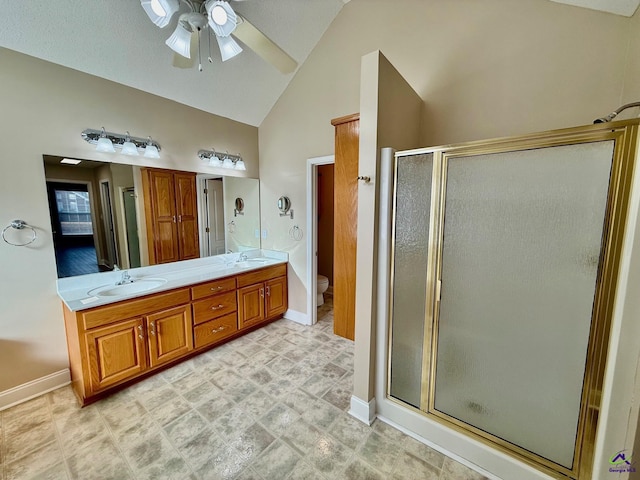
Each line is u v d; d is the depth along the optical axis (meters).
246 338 2.95
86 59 2.05
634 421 1.00
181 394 2.05
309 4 2.47
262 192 3.56
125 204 2.42
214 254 3.15
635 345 1.01
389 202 1.64
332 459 1.52
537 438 1.32
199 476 1.42
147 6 1.40
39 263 2.01
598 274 1.11
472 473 1.44
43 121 1.96
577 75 1.67
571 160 1.13
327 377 2.26
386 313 1.72
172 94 2.61
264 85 2.99
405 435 1.68
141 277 2.56
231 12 1.43
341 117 2.59
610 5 1.50
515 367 1.35
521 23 1.81
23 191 1.92
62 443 1.61
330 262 4.53
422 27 2.21
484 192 1.35
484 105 1.98
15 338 1.94
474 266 1.42
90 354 1.88
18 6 1.65
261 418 1.81
